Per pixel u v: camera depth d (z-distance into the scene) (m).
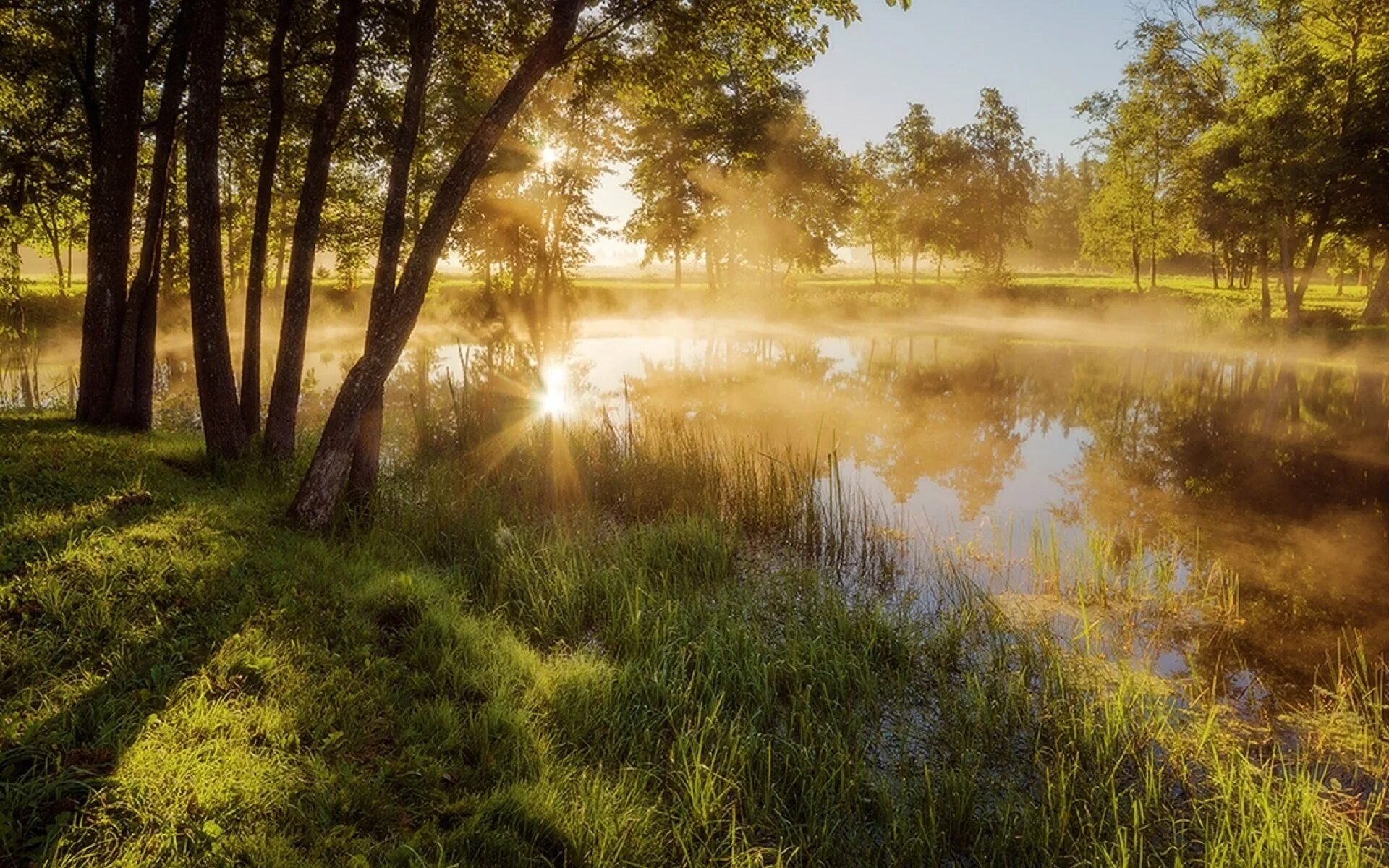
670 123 39.00
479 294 39.81
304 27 11.92
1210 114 35.06
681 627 5.96
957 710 5.11
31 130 14.84
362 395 7.70
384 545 7.60
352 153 14.98
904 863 3.79
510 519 9.08
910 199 55.97
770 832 3.92
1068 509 10.96
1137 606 7.32
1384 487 12.27
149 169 18.56
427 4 8.10
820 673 5.35
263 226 11.22
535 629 6.07
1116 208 45.50
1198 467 13.62
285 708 4.15
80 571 5.22
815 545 9.01
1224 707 5.48
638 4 9.06
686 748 4.36
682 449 11.40
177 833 3.15
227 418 9.63
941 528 9.85
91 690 4.02
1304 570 8.49
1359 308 37.09
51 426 10.50
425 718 4.38
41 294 26.89
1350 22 29.38
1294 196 28.22
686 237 42.88
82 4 11.82
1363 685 5.77
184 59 11.41
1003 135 53.62
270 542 6.91
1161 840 4.01
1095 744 4.68
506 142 33.31
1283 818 3.97
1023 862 3.82
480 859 3.37
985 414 18.42
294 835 3.26
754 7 9.41
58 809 3.13
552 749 4.29
